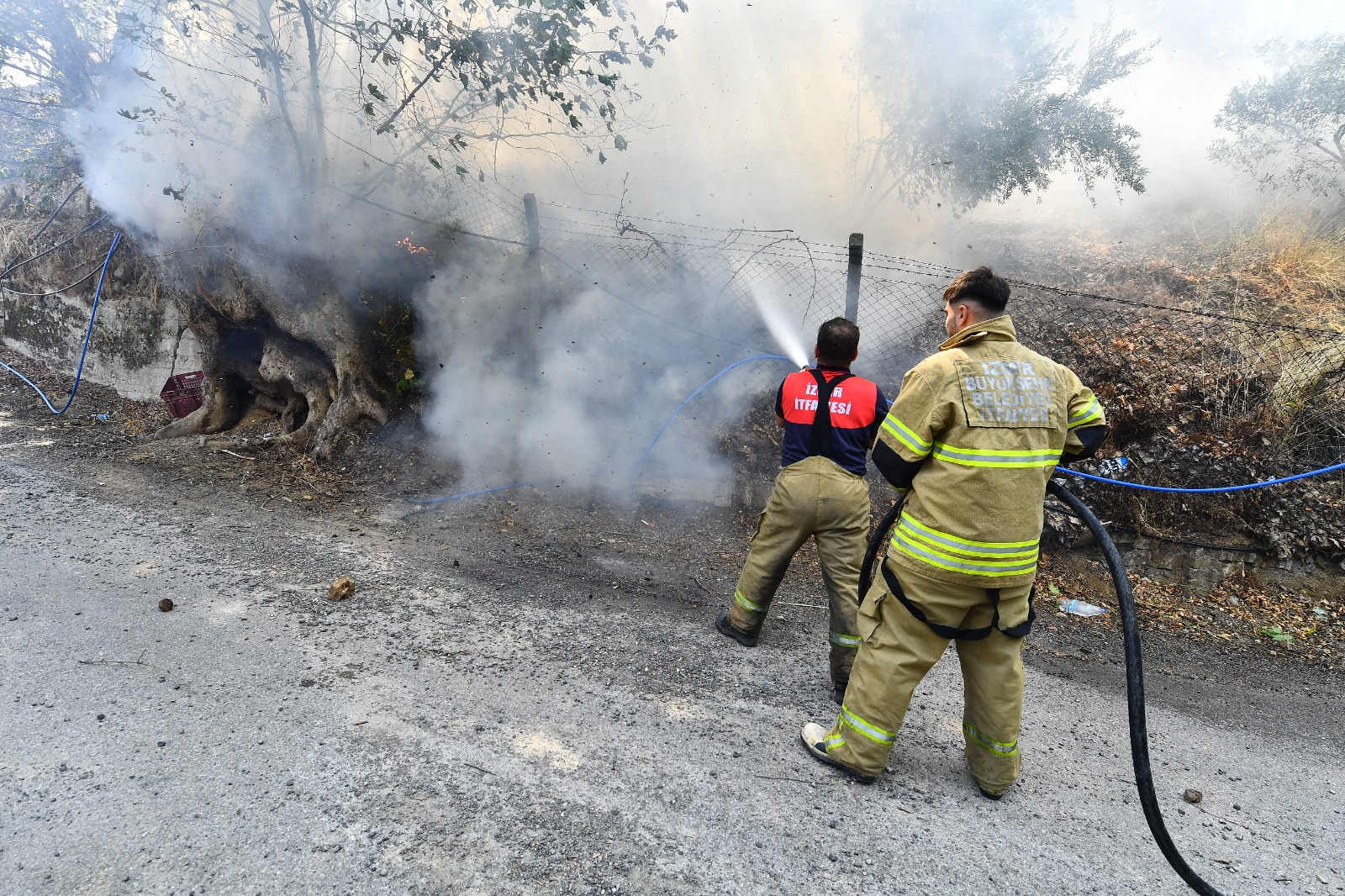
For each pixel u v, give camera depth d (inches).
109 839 79.4
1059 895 84.9
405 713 108.0
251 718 103.0
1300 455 195.3
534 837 85.4
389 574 159.9
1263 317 223.9
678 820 90.8
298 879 76.4
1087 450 100.0
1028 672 151.5
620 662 131.8
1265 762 124.6
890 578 98.7
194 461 221.1
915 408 95.1
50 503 177.9
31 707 100.7
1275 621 181.2
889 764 109.3
